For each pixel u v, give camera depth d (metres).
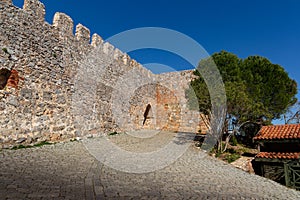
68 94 11.04
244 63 13.88
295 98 13.73
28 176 5.12
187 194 5.39
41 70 9.67
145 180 6.21
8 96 8.17
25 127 8.65
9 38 8.42
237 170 9.20
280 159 8.67
